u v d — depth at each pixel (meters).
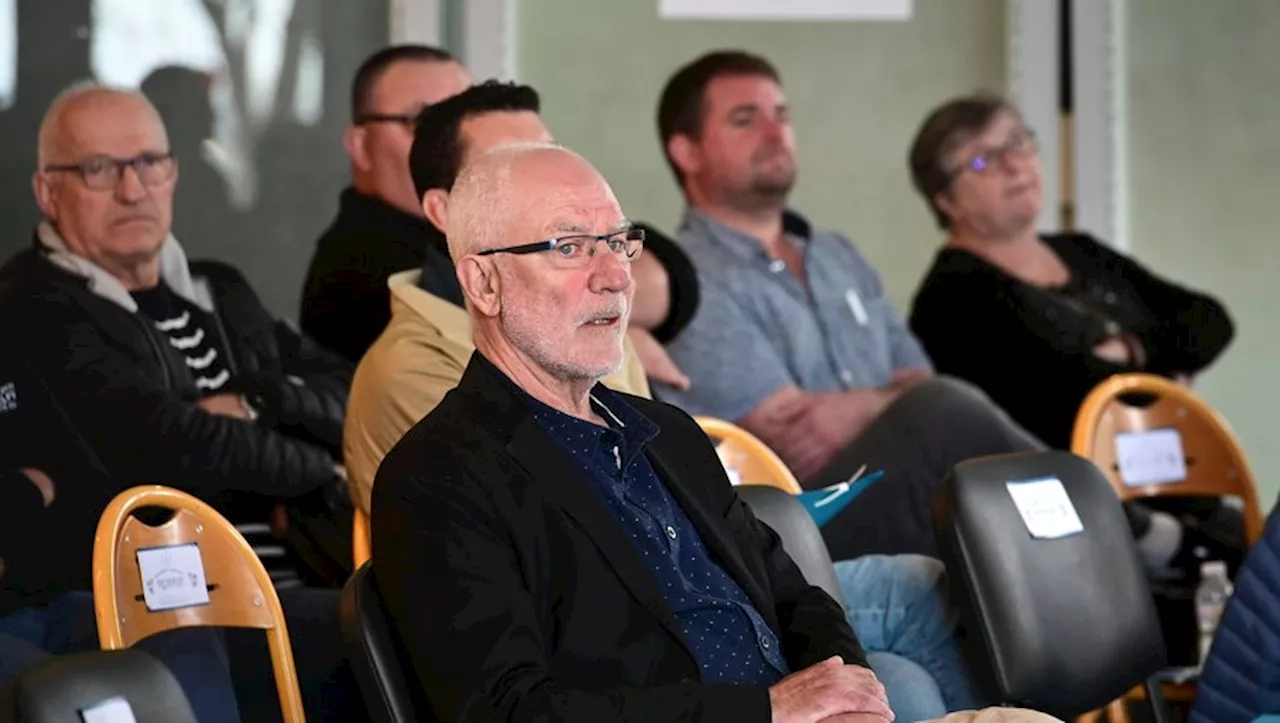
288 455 7.81
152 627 5.42
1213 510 9.27
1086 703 5.88
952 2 11.05
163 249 7.75
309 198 9.09
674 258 8.79
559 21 10.69
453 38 9.99
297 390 7.98
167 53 8.77
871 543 7.98
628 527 4.77
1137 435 7.38
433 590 4.38
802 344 9.16
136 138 7.71
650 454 4.99
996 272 9.87
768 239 9.38
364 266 8.18
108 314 7.49
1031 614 5.75
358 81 8.40
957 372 9.90
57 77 8.43
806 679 4.45
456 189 4.92
